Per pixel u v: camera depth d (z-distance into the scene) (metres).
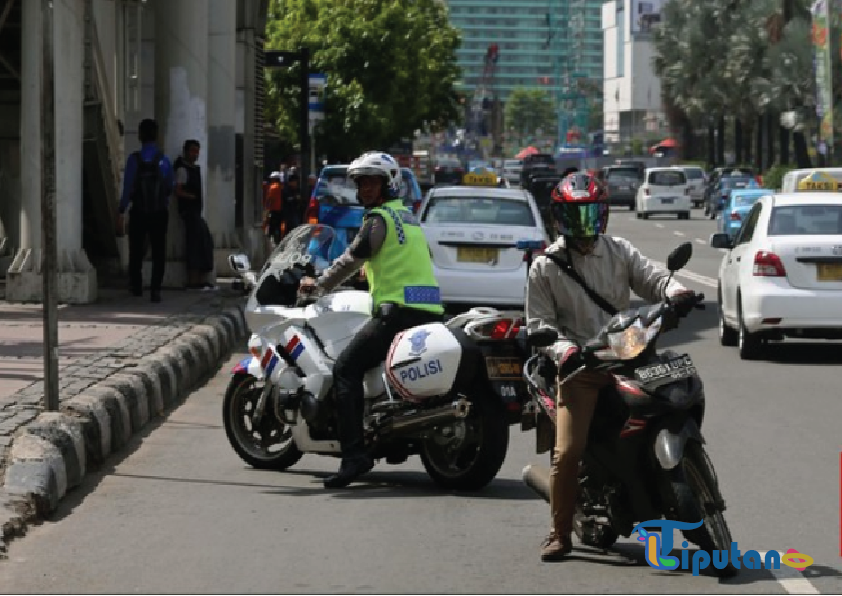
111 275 40.19
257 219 52.16
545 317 12.10
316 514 14.13
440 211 32.00
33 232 30.92
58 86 30.61
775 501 14.74
